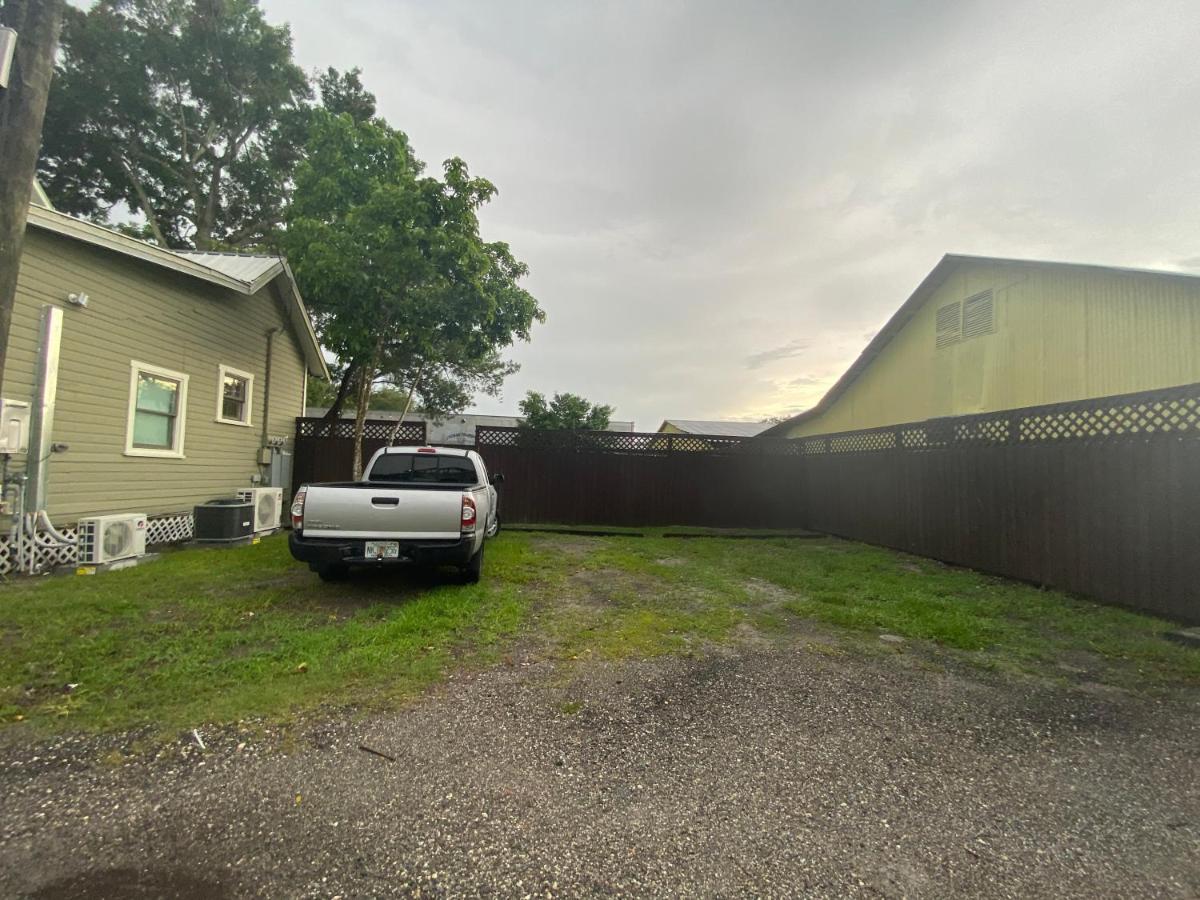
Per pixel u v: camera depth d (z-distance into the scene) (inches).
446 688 129.6
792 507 484.1
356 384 755.4
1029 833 80.1
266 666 139.7
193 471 361.4
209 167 835.4
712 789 90.4
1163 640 173.2
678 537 415.2
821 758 101.0
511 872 70.5
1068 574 235.8
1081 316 315.3
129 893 65.4
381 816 81.6
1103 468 222.7
